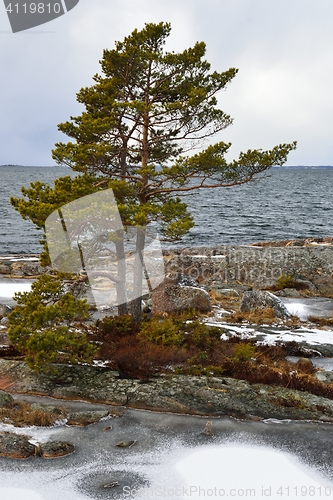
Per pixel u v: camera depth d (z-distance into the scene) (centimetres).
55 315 1212
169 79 1714
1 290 2473
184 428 996
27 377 1207
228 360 1333
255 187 15612
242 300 2242
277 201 10388
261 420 1043
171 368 1311
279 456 892
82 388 1152
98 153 1496
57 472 817
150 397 1109
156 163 1792
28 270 3106
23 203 1419
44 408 1039
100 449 900
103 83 1675
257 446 927
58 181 1472
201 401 1108
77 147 1520
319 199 11150
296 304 2456
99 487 776
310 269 2981
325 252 3042
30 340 1149
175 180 1636
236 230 5869
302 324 2047
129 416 1045
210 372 1271
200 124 1698
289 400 1125
